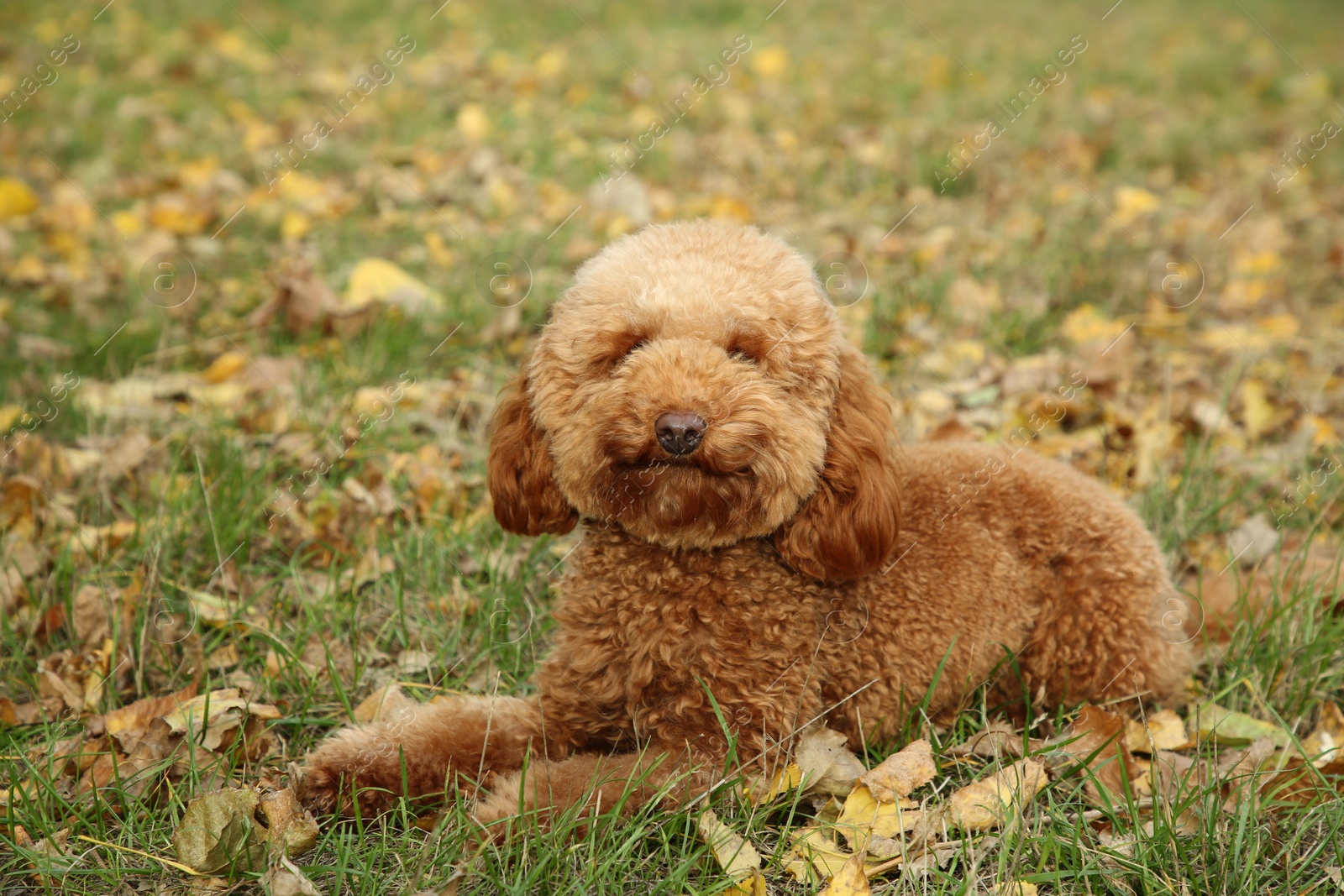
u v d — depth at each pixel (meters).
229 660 3.01
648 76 8.68
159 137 7.33
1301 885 2.23
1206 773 2.50
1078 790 2.43
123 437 3.89
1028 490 2.79
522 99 8.24
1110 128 7.73
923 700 2.59
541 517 2.59
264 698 2.85
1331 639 2.96
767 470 2.25
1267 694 2.89
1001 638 2.68
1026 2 12.75
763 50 9.55
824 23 11.07
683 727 2.40
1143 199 6.29
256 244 5.67
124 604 3.09
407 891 2.07
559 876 2.18
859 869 2.18
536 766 2.41
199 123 7.66
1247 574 3.31
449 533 3.49
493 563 3.36
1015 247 5.48
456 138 7.32
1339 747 2.60
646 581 2.41
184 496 3.50
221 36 9.76
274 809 2.31
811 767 2.39
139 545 3.41
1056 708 2.79
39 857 2.19
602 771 2.34
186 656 2.95
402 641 3.10
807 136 7.43
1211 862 2.25
